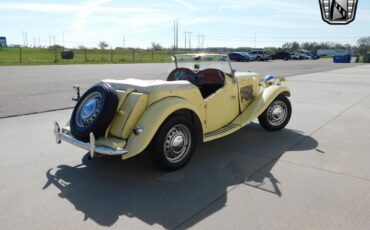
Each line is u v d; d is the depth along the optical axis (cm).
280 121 576
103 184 360
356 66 3084
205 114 449
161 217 292
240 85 518
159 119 361
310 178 371
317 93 1056
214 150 472
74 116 390
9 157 437
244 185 356
